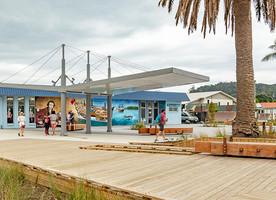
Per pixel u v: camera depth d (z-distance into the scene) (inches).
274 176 217.8
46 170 256.8
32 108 1162.6
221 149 319.9
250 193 171.2
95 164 281.4
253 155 303.4
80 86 728.3
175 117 1569.9
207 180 206.2
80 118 1272.1
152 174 229.1
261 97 3983.8
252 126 475.8
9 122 1115.9
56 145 476.1
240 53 489.4
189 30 571.8
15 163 305.4
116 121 1362.0
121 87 792.3
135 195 178.5
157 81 673.6
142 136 704.4
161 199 161.6
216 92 2309.3
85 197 194.4
